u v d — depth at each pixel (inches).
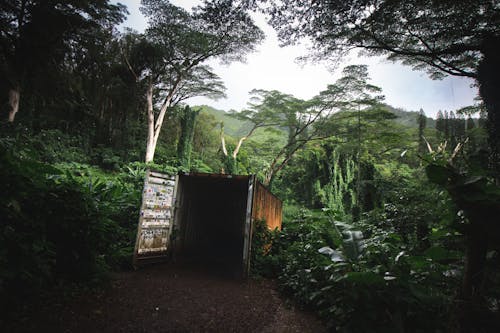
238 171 1104.2
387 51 403.5
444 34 320.8
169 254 250.4
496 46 261.4
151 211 228.7
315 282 153.3
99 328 109.5
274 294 183.9
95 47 782.5
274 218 358.3
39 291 125.5
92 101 820.0
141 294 156.3
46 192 134.0
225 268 257.4
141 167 671.8
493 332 93.0
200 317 134.3
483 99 259.9
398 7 299.3
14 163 120.8
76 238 147.3
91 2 671.1
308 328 130.0
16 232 111.7
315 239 218.7
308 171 1048.2
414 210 226.2
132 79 891.4
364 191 576.7
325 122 984.3
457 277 115.3
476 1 266.1
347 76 820.0
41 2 610.2
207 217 355.3
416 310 107.9
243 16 282.2
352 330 110.7
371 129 940.0
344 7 285.6
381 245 147.4
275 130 1184.8
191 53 866.1
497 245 101.2
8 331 96.6
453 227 109.6
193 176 262.4
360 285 115.2
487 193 93.9
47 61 673.6
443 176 107.7
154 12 772.0
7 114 557.6
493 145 214.8
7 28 628.4
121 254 206.5
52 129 663.8
